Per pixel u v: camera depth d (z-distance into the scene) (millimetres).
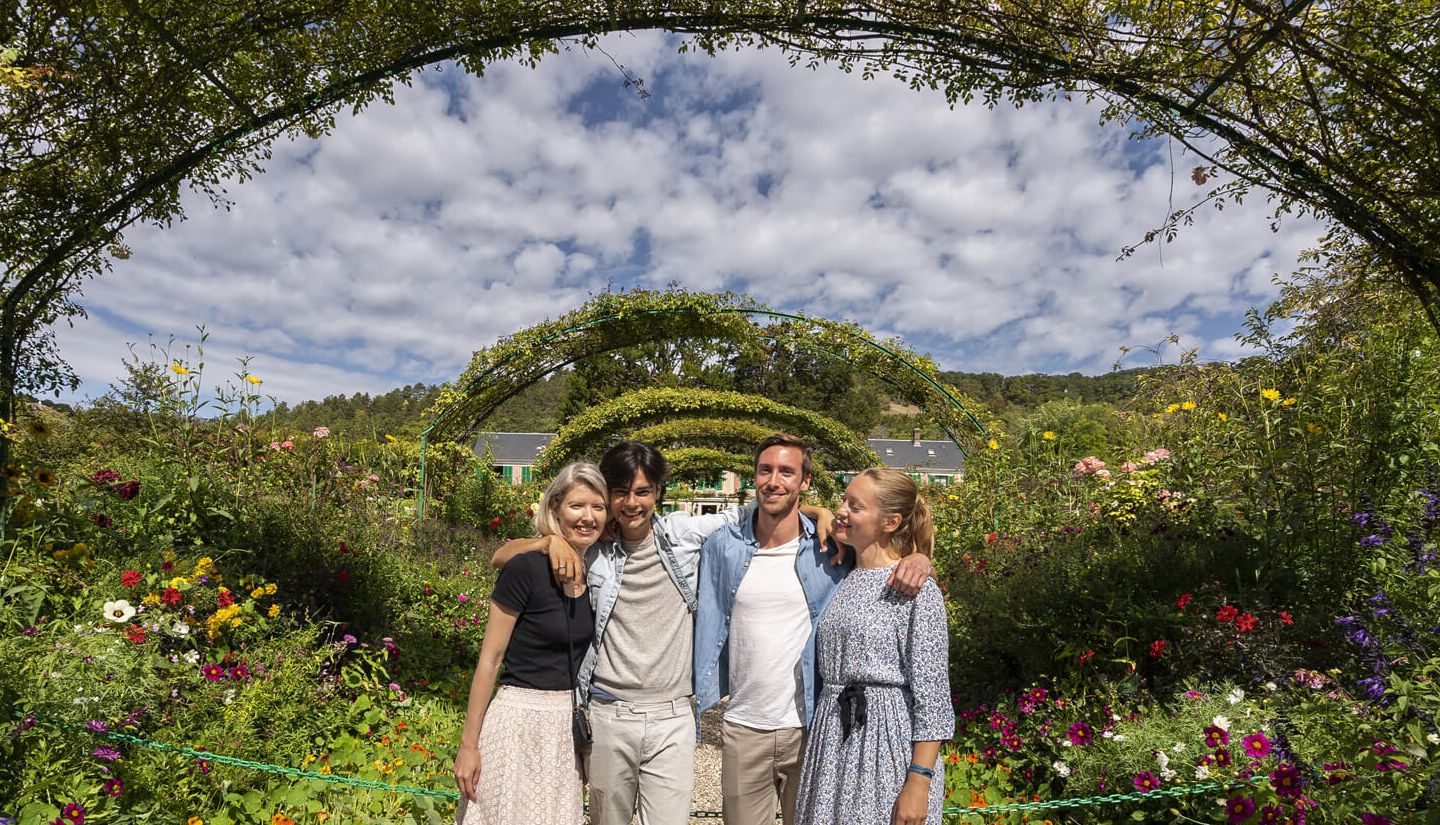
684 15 3580
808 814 1999
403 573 5594
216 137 3758
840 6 3518
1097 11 3301
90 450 4871
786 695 2164
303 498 5160
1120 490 4902
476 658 5199
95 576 3418
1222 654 3191
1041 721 3531
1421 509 3281
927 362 8180
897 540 2131
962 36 3465
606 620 2156
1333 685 2836
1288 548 3639
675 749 2168
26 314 3686
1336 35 3027
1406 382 3494
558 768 2088
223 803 2660
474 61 3734
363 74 3762
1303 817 2262
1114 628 3625
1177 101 3438
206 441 4988
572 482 2084
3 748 2244
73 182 3574
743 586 2219
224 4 3355
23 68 2971
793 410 10352
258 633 3611
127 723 2623
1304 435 3805
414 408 30672
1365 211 3400
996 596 4301
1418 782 2008
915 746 1880
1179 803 2691
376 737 3561
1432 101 2988
